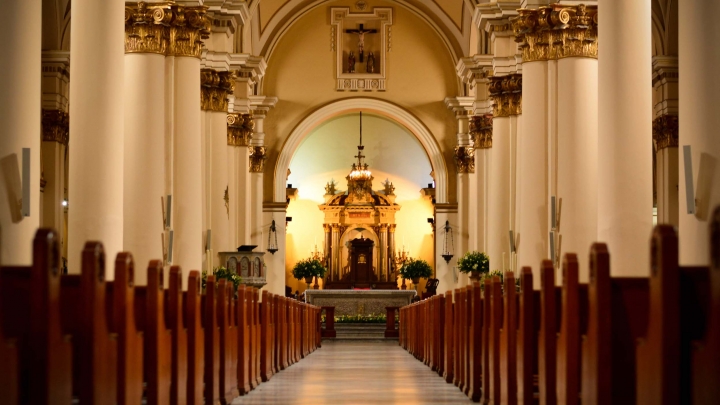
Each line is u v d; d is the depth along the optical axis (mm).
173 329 7109
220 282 9336
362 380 12836
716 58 8758
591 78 15617
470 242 32938
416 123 35344
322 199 39000
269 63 35094
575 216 15312
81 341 5645
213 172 21172
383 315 29688
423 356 17172
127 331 5727
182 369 7363
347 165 38875
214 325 8742
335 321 29188
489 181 26812
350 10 35156
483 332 9492
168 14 15344
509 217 21359
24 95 9391
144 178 14812
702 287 4992
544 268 6574
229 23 21062
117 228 11023
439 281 34688
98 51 10969
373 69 35531
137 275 14602
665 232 4668
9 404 4293
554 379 6488
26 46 9430
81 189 10891
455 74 35250
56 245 4684
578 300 6117
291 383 12266
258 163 32906
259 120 33000
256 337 11844
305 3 34688
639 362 5125
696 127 8852
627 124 10766
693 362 4535
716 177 8719
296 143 35094
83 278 5094
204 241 21016
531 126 16156
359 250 38219
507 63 21000
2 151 9258
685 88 8984
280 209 34438
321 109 35094
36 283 4555
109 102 10992
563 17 15562
